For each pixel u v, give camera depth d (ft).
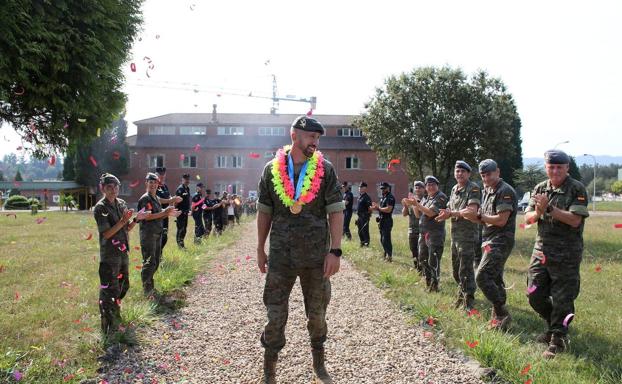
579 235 15.97
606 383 12.80
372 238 56.34
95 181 171.83
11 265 33.60
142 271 23.07
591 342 16.88
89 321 18.58
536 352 15.28
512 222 19.29
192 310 21.11
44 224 80.43
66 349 15.28
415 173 85.61
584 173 335.26
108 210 16.97
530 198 17.07
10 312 20.38
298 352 15.43
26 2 23.77
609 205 203.51
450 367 13.98
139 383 12.90
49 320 19.04
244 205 131.95
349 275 30.40
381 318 19.60
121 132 170.30
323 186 12.54
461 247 21.83
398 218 109.19
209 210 56.13
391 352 15.37
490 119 69.36
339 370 13.88
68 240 53.21
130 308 18.56
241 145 173.06
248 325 18.74
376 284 26.84
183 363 14.43
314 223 12.53
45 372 13.20
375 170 173.47
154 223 23.39
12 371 12.64
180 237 41.93
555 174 16.02
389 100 74.23
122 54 30.66
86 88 28.66
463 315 19.65
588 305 22.75
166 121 179.73
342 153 173.88
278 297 12.63
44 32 24.97
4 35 23.15
